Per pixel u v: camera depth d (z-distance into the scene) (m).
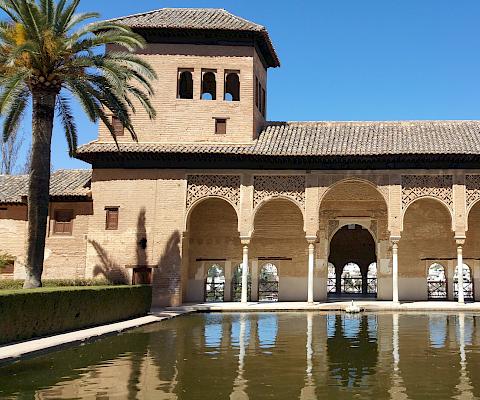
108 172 20.70
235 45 21.80
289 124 23.12
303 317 15.91
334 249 27.58
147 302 16.48
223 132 21.44
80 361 8.12
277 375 7.04
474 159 19.83
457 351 9.09
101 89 15.91
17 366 7.73
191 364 7.81
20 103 15.90
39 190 14.38
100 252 20.31
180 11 23.62
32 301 10.22
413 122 22.66
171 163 20.58
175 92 21.50
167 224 20.27
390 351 9.09
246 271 20.08
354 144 20.70
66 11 14.73
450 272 22.41
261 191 20.45
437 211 22.64
